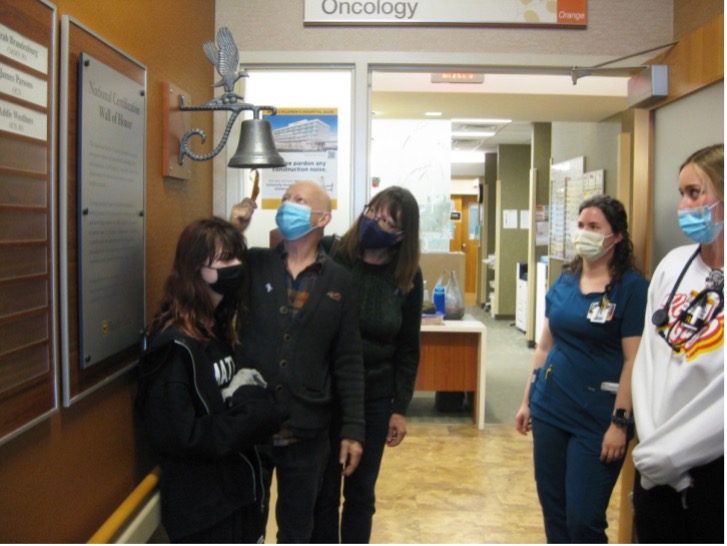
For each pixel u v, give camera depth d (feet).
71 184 3.90
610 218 6.31
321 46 7.93
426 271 15.55
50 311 3.60
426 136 16.88
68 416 4.02
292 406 5.11
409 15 7.86
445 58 7.89
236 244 4.65
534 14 7.86
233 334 5.06
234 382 4.72
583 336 6.34
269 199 8.16
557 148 20.39
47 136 3.53
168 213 5.84
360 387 5.52
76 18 3.94
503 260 30.04
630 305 6.10
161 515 4.89
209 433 4.16
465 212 43.60
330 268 5.42
